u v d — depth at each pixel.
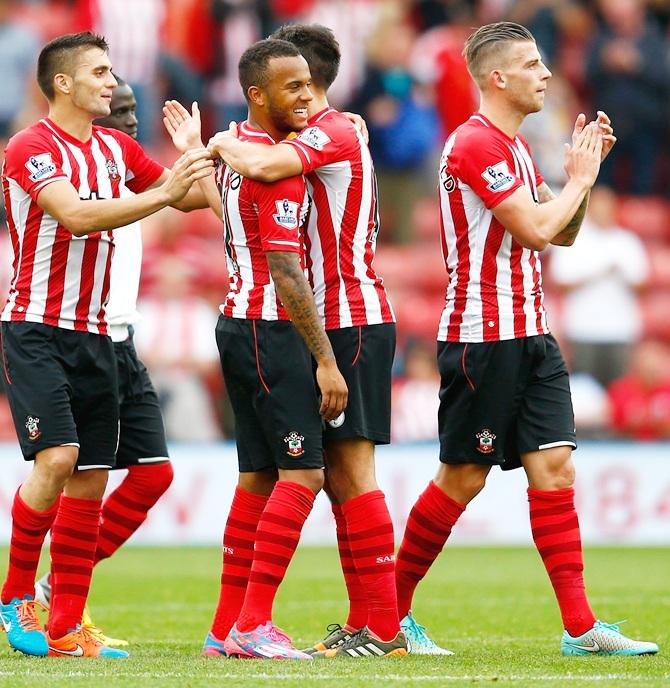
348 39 61.16
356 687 17.03
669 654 21.50
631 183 65.31
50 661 20.27
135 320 25.23
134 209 20.69
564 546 21.81
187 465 47.50
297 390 20.67
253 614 20.61
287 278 20.17
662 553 45.50
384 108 59.47
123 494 25.44
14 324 21.48
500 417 22.02
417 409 51.88
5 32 60.91
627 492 48.62
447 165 22.08
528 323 21.95
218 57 61.16
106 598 33.03
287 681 17.50
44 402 21.09
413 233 60.56
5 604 21.30
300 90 20.92
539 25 64.38
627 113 64.19
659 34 65.06
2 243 54.31
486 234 21.80
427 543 22.64
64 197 20.95
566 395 22.25
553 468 21.95
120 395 25.08
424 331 57.47
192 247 56.91
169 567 40.91
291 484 20.80
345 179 21.06
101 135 22.58
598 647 21.42
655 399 53.97
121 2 59.16
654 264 63.22
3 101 60.69
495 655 21.59
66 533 21.95
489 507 49.25
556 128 60.09
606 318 56.62
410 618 22.72
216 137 20.80
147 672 18.56
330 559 43.91
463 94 60.34
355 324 21.11
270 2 61.12
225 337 21.19
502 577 38.69
